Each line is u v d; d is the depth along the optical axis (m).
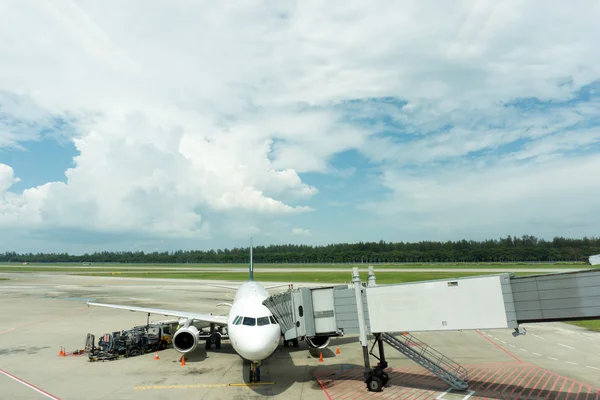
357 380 20.52
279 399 17.53
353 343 30.30
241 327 19.20
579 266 106.69
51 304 51.16
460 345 29.02
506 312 16.92
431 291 18.53
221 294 61.91
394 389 18.97
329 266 141.50
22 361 24.30
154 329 28.20
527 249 156.50
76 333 32.97
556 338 31.25
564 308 15.61
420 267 113.44
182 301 53.09
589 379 20.31
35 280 93.81
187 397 17.80
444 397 17.72
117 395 18.06
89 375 21.31
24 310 46.06
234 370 22.38
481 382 19.97
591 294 15.13
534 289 16.41
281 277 85.81
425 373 21.81
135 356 25.64
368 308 19.92
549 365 23.22
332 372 22.08
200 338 28.84
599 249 160.62
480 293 17.52
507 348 27.95
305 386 19.48
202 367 22.98
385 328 19.33
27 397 17.77
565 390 18.59
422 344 29.39
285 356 26.02
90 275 112.88
